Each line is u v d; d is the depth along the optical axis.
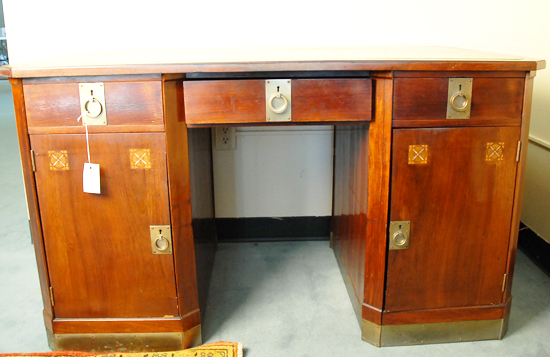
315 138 1.94
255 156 1.95
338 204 1.78
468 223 1.25
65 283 1.25
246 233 2.05
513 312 1.50
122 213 1.20
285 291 1.63
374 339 1.33
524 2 1.78
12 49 1.76
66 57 1.30
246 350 1.32
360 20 1.80
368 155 1.23
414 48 1.57
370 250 1.28
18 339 1.37
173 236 1.21
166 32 1.78
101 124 1.13
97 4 1.74
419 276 1.28
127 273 1.24
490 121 1.18
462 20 1.80
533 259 1.85
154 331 1.28
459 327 1.33
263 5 1.77
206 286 1.57
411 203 1.21
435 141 1.18
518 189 1.23
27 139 1.15
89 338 1.29
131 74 1.10
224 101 1.15
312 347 1.33
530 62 1.13
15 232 2.15
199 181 1.51
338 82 1.15
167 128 1.14
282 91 1.15
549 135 1.76
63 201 1.19
